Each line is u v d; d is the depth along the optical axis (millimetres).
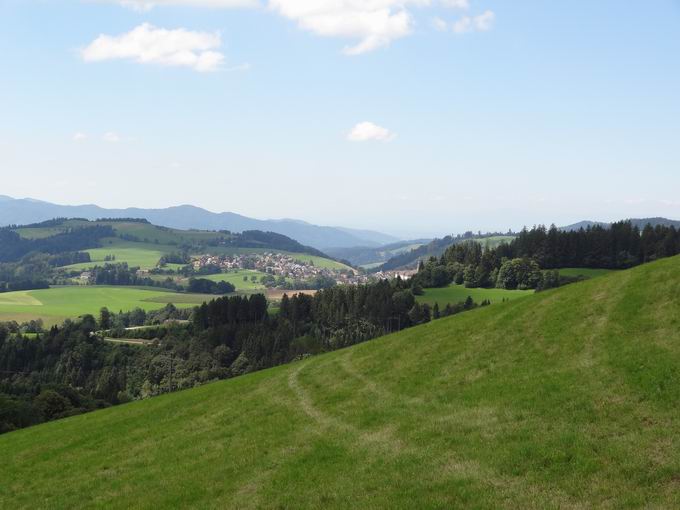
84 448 41125
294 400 41156
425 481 21078
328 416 34406
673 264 40750
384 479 22125
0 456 44781
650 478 18000
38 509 28766
